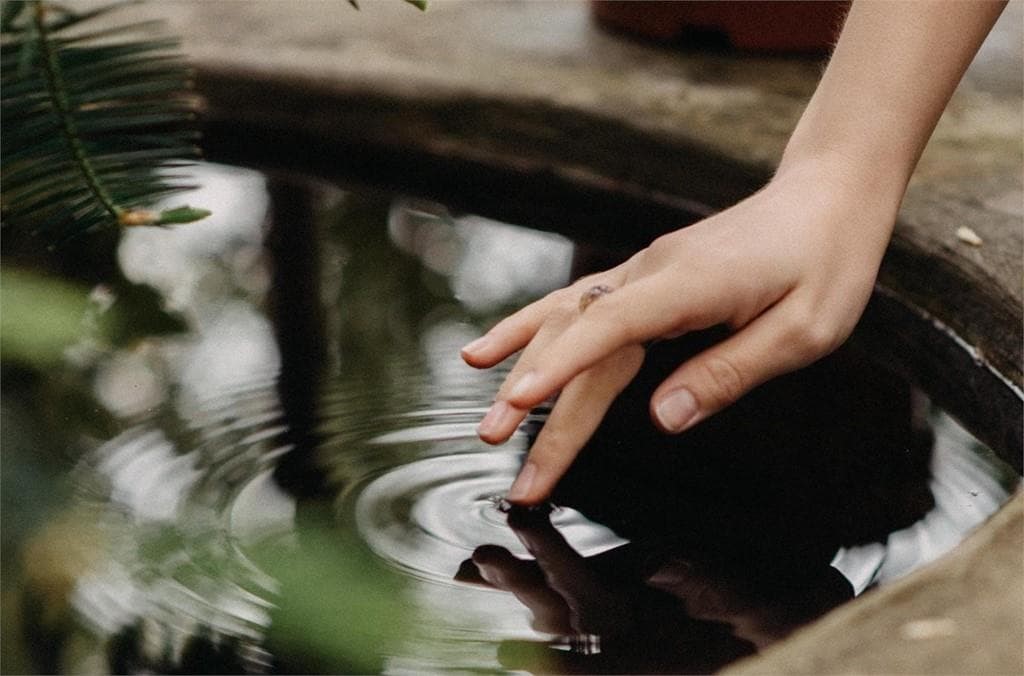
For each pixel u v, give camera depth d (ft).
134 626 2.34
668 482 2.78
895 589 2.27
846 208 2.69
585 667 2.37
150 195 2.52
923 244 3.34
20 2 2.39
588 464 2.82
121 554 2.48
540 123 3.99
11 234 2.93
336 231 3.75
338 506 2.64
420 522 2.62
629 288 2.59
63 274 3.15
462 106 4.09
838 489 2.79
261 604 2.40
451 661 2.32
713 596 2.52
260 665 2.29
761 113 3.91
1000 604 2.23
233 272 3.41
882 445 2.94
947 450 2.95
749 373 2.65
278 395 2.93
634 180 3.88
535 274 3.56
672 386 2.65
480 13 5.01
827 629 2.21
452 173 4.14
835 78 2.75
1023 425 3.00
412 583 2.48
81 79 2.50
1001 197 3.47
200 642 2.32
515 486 2.68
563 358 2.53
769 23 4.46
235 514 2.61
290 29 4.67
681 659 2.40
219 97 4.31
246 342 3.10
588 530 2.64
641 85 4.13
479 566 2.53
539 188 4.00
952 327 3.25
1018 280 3.18
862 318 3.40
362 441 2.82
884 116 2.71
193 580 2.44
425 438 2.85
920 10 2.71
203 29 4.62
